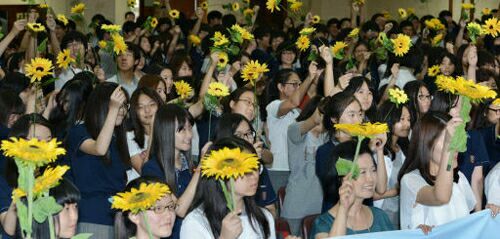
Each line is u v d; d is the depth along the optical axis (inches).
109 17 467.8
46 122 140.3
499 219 129.0
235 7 384.8
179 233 133.6
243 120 153.3
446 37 388.8
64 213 113.1
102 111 148.6
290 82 209.0
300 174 171.8
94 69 259.1
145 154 160.6
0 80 220.5
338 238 115.4
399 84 259.8
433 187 131.0
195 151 200.1
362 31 381.1
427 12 585.6
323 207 141.6
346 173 118.1
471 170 173.3
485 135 190.4
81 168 148.7
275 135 198.7
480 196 173.8
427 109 185.5
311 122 166.9
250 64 198.8
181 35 375.6
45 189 89.8
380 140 145.9
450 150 120.2
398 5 593.3
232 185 110.4
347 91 169.0
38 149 84.7
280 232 154.8
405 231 122.7
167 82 223.0
